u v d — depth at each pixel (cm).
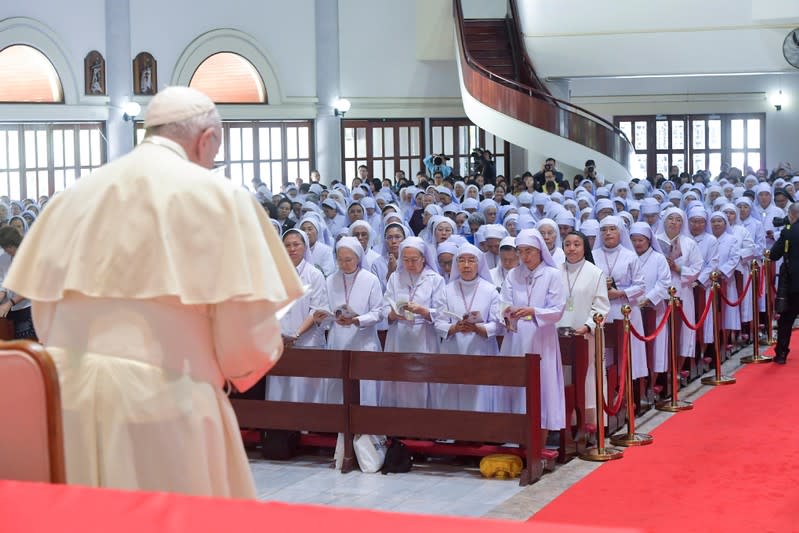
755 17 2456
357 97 2686
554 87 2625
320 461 873
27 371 327
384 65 2709
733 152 2972
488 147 2816
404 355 816
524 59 2591
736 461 821
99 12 2306
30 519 253
